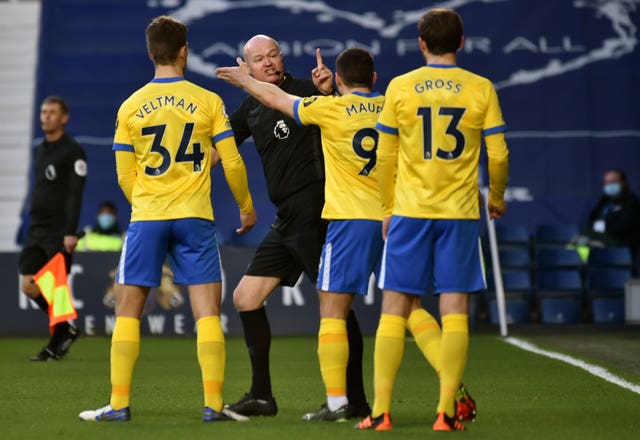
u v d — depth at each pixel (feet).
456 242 56.95
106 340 131.03
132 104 61.46
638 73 193.98
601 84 193.77
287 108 62.54
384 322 57.93
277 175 65.41
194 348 119.55
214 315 61.62
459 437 54.54
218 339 61.41
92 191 189.16
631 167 189.06
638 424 60.18
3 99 206.69
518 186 187.01
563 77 194.29
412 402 71.61
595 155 189.78
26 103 206.39
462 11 198.90
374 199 61.67
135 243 61.00
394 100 57.57
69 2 205.46
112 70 200.85
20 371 94.53
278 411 67.10
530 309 158.30
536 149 190.08
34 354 112.78
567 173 188.55
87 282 137.28
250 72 67.62
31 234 107.86
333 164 62.08
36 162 108.37
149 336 135.54
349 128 61.46
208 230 61.52
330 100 62.03
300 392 77.92
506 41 196.65
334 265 61.36
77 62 201.16
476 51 196.34
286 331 135.44
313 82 68.13
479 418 62.80
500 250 159.12
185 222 60.70
